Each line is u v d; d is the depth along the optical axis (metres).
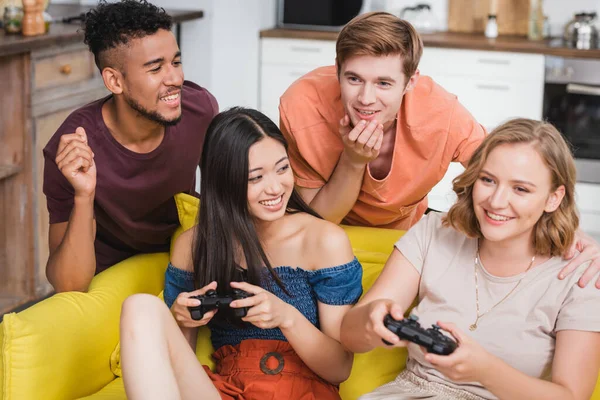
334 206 2.16
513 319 1.69
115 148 2.11
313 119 2.18
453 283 1.77
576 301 1.64
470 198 1.70
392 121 2.14
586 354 1.61
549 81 4.30
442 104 2.19
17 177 3.24
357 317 1.67
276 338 1.84
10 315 1.73
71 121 2.11
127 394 1.57
